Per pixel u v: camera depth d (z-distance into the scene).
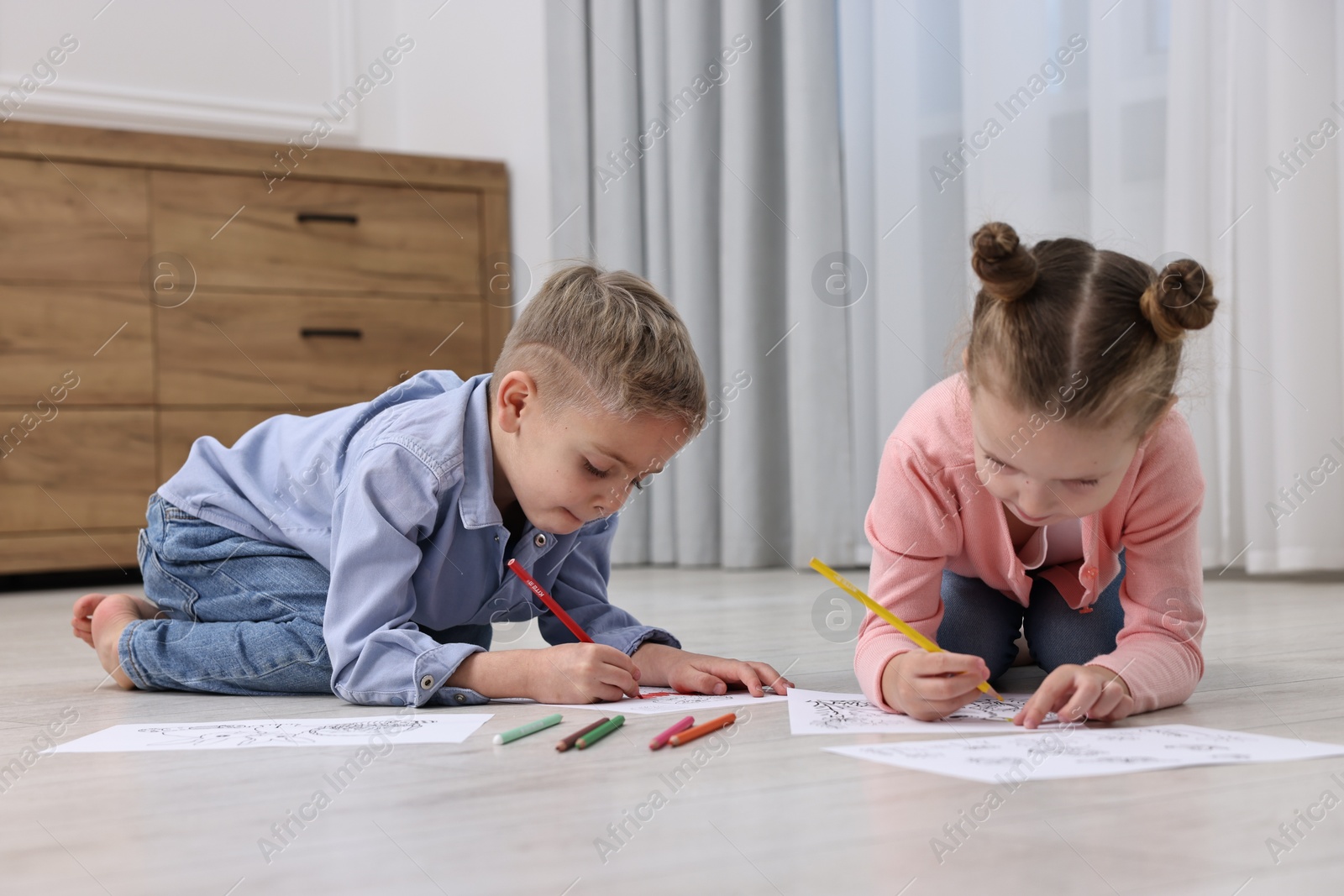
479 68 3.28
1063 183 2.11
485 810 0.67
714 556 2.78
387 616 1.05
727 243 2.65
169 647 1.17
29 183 2.61
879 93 2.39
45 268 2.63
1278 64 1.93
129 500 2.72
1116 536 0.98
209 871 0.58
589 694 0.99
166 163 2.71
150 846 0.62
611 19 2.92
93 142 2.65
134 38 3.10
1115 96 2.04
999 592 1.17
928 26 2.33
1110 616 1.11
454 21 3.33
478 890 0.54
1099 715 0.86
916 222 2.35
